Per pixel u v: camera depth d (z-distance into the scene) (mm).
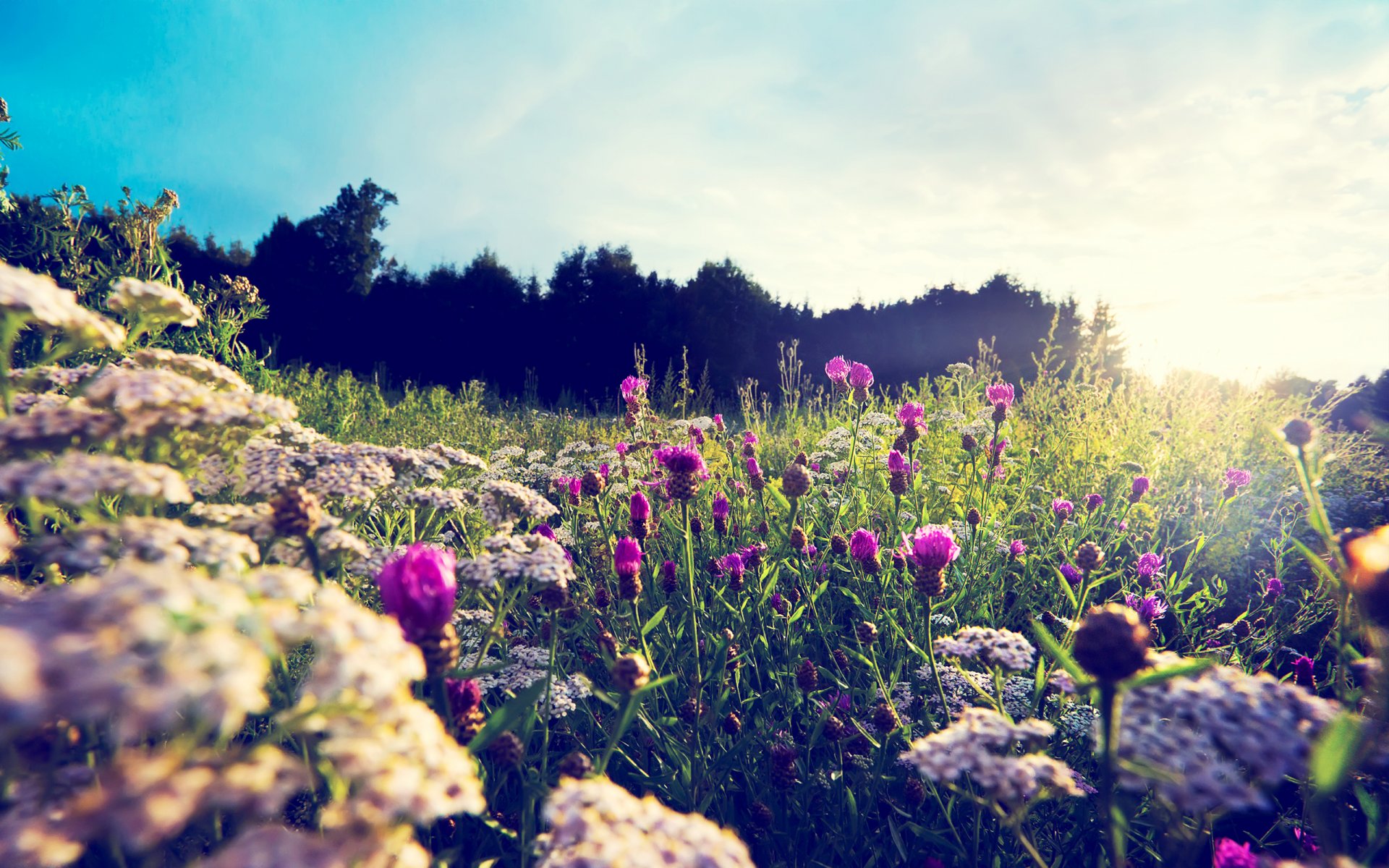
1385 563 1193
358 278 35781
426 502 2398
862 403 4910
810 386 8852
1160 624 3414
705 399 8805
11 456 1396
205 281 32000
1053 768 1364
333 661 864
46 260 3738
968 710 1542
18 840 811
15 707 601
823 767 2404
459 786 945
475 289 32344
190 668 707
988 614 3068
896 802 2262
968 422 5828
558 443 7941
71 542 1230
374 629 959
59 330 1938
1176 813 1456
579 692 2152
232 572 1164
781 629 3123
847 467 4289
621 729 1516
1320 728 1174
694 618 2203
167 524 1190
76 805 792
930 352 31828
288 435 2344
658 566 3398
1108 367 8055
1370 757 1147
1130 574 3699
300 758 1517
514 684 2168
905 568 2939
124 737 639
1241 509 4477
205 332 4137
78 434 1385
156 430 1541
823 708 2490
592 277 32281
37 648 673
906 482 3633
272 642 829
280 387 6051
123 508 2018
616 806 1064
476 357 31328
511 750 1614
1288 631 3225
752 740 2375
